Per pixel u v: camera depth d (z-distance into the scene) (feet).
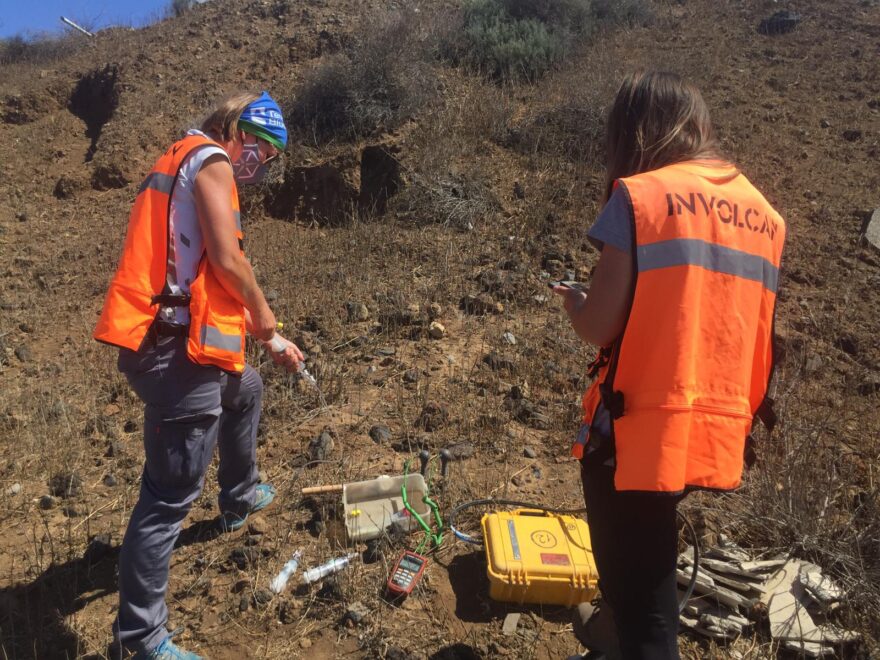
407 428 12.69
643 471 6.11
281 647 8.89
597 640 8.00
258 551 10.13
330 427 12.79
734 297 6.25
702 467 6.16
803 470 10.87
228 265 7.91
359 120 23.62
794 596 9.27
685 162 6.59
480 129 23.99
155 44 33.68
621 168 6.81
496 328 16.07
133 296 7.77
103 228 23.07
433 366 14.67
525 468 11.88
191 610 9.43
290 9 33.65
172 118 27.84
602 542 6.81
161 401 7.97
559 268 18.31
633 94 6.70
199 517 10.94
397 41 26.55
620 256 6.16
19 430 13.17
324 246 20.22
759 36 30.94
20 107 32.73
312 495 11.01
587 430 6.92
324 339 15.70
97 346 16.42
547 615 9.25
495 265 18.49
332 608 9.32
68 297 19.01
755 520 10.39
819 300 17.21
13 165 28.32
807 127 24.56
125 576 8.19
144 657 8.38
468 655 8.70
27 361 16.01
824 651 8.63
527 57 27.40
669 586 6.72
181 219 7.94
